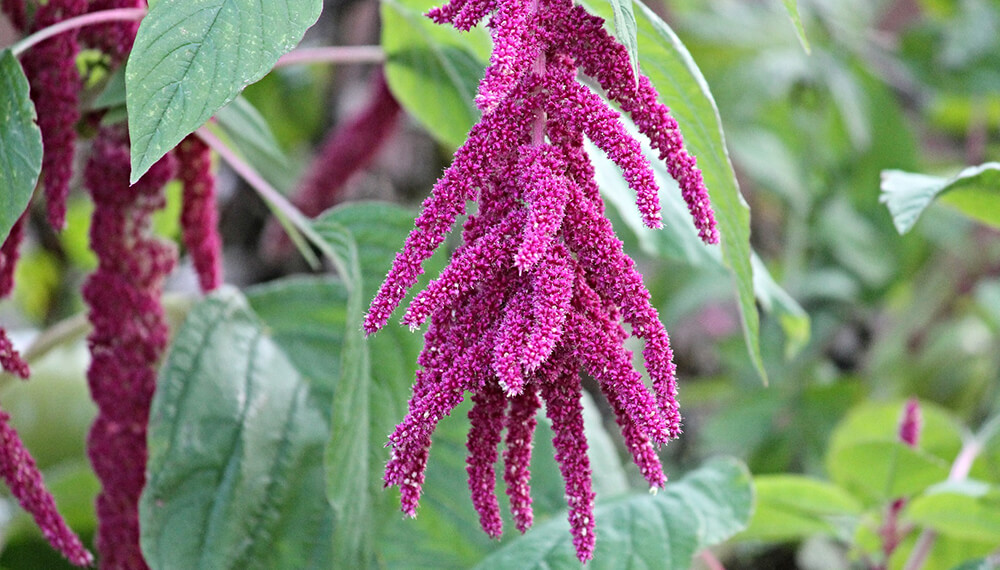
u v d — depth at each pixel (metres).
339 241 1.38
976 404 2.71
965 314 2.84
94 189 1.34
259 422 1.39
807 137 2.75
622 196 1.45
